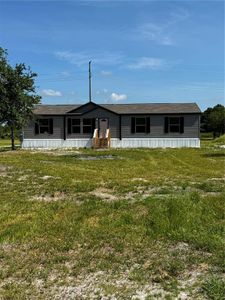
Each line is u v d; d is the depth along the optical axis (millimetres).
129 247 6363
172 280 5109
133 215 8078
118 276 5312
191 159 20719
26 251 6312
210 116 68500
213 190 10617
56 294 4852
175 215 7879
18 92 27406
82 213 8383
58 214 8406
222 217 7949
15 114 27266
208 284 4879
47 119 33062
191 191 10477
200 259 5758
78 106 34812
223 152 25781
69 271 5516
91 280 5219
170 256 5941
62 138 33062
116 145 32469
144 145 32281
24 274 5430
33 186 11891
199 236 6719
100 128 32875
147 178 13367
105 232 7098
